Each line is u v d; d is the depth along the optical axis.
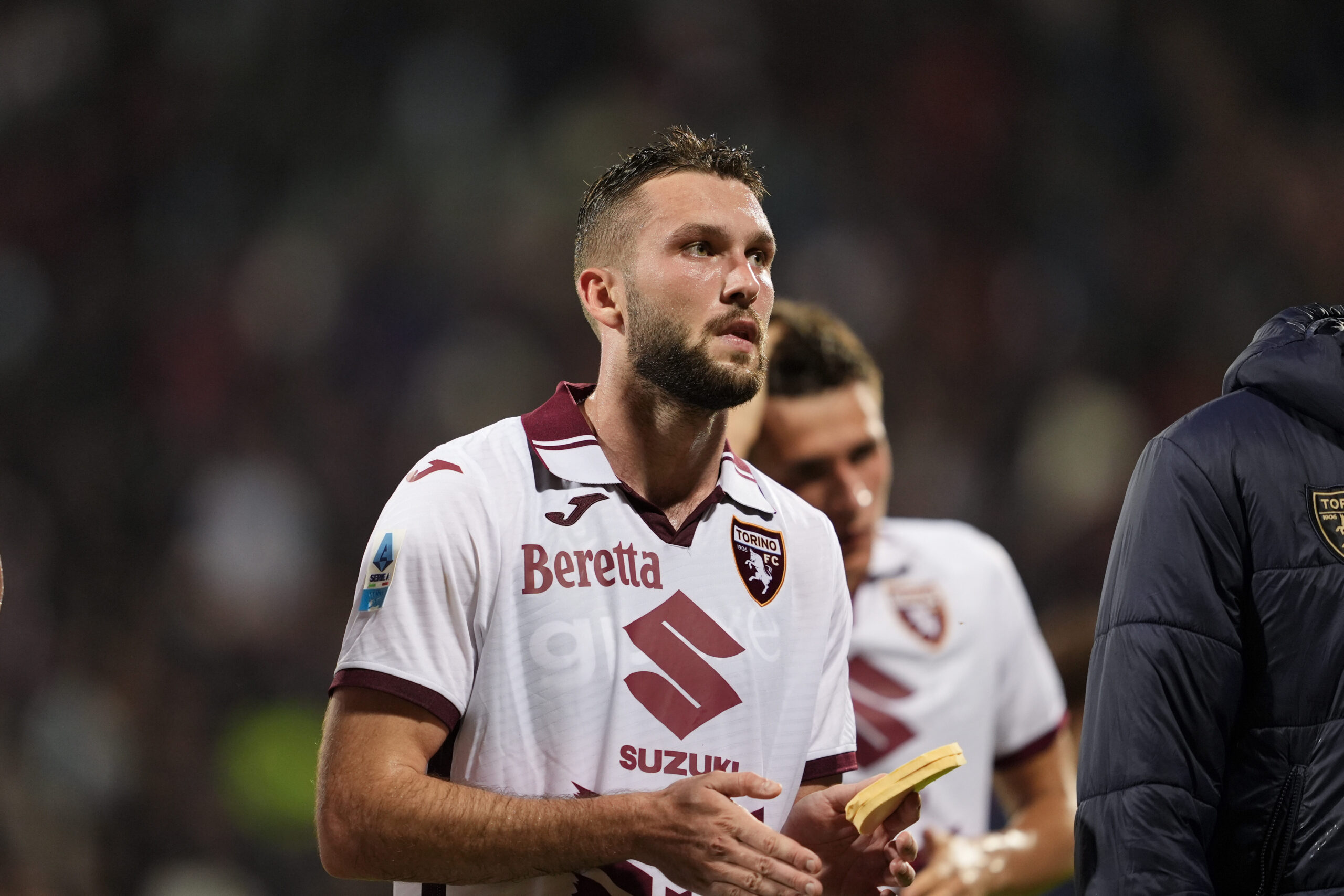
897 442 39.31
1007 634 12.69
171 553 35.16
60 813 27.69
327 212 42.22
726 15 46.41
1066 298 43.19
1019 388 41.28
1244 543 7.48
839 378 11.70
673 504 8.08
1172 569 7.45
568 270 40.78
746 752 7.77
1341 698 7.24
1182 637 7.34
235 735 31.39
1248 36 47.41
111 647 32.41
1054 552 37.84
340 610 35.53
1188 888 6.98
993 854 11.84
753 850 6.76
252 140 43.31
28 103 42.94
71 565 34.28
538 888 7.46
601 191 8.19
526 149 43.66
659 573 7.81
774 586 8.19
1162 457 7.77
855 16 46.94
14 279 40.38
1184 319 43.09
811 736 8.20
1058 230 44.34
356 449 38.38
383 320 40.12
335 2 44.88
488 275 40.97
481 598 7.52
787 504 8.52
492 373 39.28
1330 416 7.53
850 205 43.94
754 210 7.97
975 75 46.22
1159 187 45.16
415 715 7.34
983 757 12.30
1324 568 7.34
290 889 29.28
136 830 29.00
